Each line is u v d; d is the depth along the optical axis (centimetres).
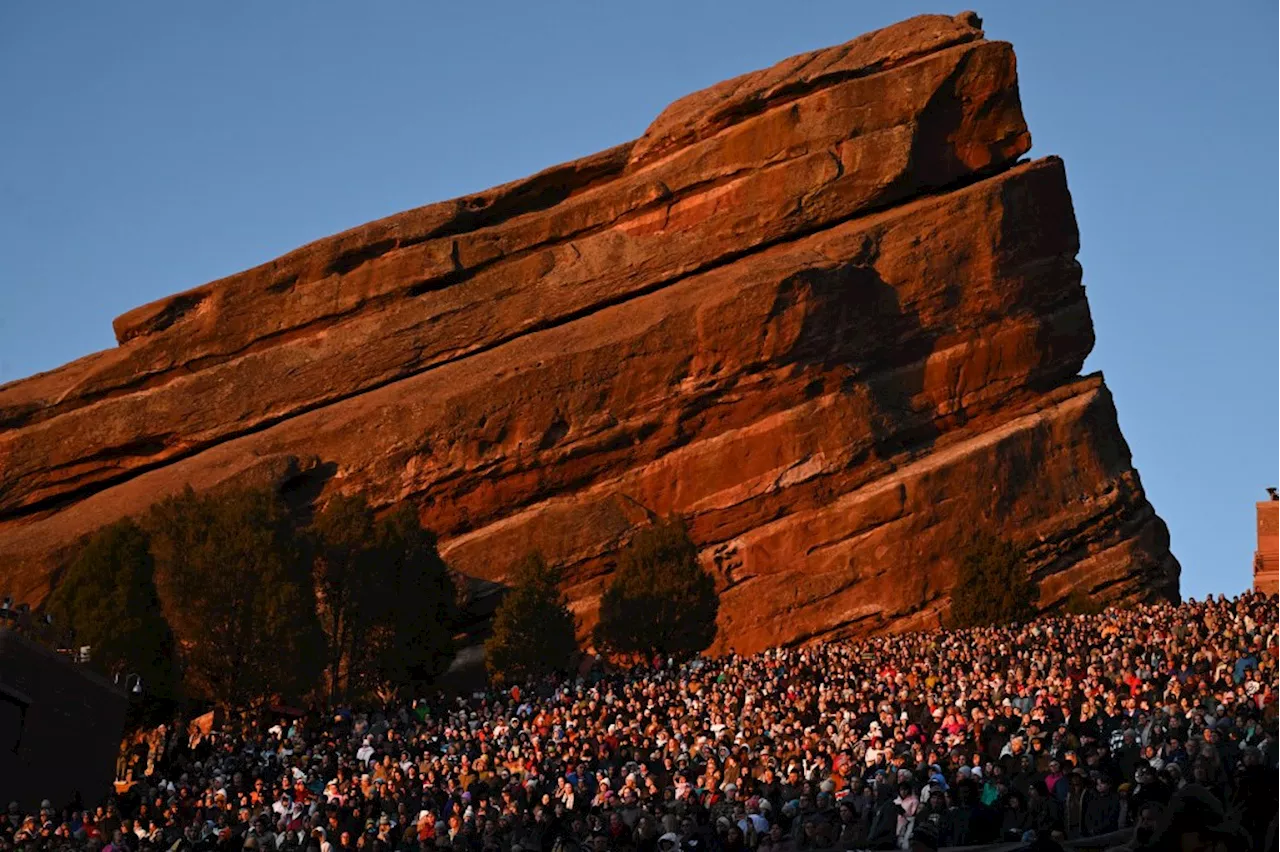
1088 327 10062
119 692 5256
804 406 9431
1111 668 4328
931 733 3738
